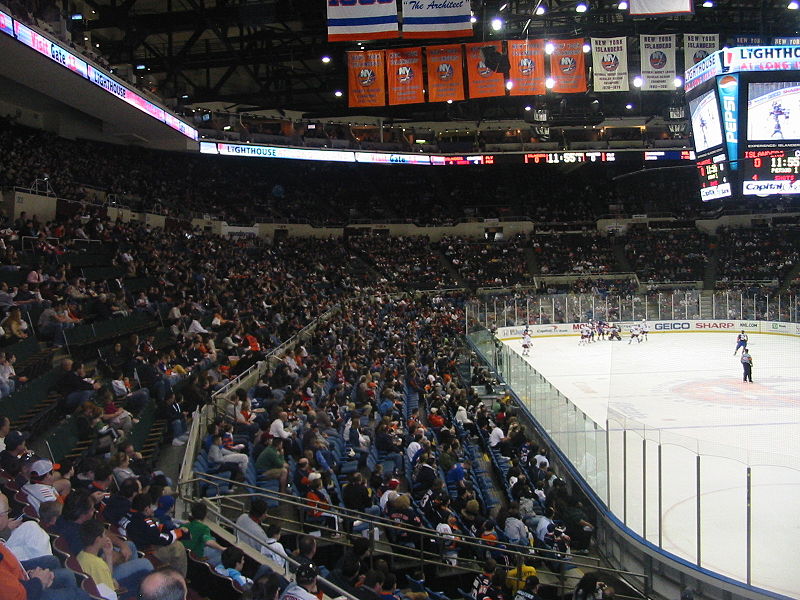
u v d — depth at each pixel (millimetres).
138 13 36719
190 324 20375
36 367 13406
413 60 29797
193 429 11188
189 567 6152
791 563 10203
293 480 11641
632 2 24016
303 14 33688
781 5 35156
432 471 12469
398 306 39000
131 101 29609
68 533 5410
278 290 31781
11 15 20141
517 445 16344
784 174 22812
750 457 14695
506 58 29875
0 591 3484
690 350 36250
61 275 18469
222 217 43562
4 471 6469
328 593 6789
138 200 34219
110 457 8273
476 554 10711
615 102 43344
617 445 12570
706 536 11062
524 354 37438
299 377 17688
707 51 30109
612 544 12273
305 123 44562
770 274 49750
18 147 28281
